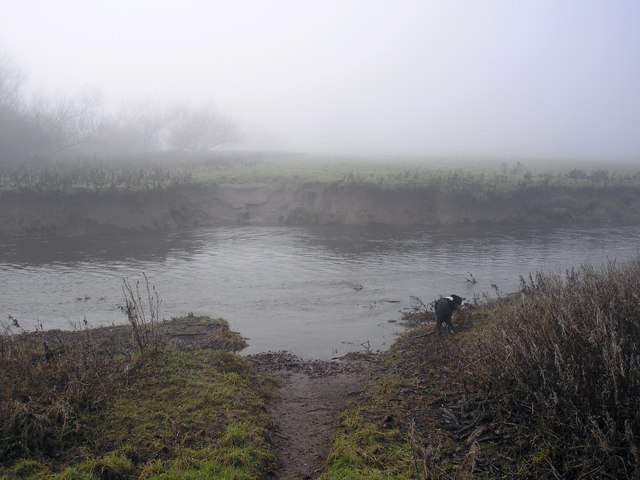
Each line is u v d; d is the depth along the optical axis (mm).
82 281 18969
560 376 7312
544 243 26125
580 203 34156
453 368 10750
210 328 14133
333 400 10180
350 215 32562
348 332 14180
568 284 11250
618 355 7277
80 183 31438
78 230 28500
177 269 21047
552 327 8812
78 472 7094
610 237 27656
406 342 12930
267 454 7871
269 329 14414
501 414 8266
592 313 8883
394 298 17219
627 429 6215
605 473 6234
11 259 22312
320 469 7664
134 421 8570
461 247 25344
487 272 20438
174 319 14797
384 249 25000
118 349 11789
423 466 6973
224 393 9750
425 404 9273
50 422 8078
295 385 10922
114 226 29328
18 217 27906
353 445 7852
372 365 11852
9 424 7801
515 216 32594
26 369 9508
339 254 23953
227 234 29188
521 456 7164
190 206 33125
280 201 34531
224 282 19125
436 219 32312
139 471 7297
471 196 33031
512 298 13984
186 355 11430
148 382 9891
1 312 15500
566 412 7125
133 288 18172
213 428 8539
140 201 30906
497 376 8656
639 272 11820
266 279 19562
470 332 12688
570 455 6773
